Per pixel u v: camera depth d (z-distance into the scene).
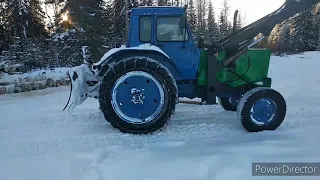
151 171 3.16
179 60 4.97
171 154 3.62
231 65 5.05
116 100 4.53
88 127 5.04
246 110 4.49
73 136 4.52
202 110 6.12
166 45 4.94
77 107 6.73
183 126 4.94
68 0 17.69
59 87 11.78
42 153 3.84
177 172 3.12
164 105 4.51
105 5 20.09
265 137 4.22
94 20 17.64
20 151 3.95
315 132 4.39
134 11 4.94
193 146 3.90
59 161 3.51
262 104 4.55
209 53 4.93
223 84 5.09
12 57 15.80
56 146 4.10
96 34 17.34
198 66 5.00
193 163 3.32
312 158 3.41
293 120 5.09
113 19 19.83
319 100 6.82
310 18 32.03
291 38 32.16
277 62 17.92
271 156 3.49
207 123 5.10
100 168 3.25
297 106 6.20
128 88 4.52
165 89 4.50
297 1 4.96
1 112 6.75
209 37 28.92
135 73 4.47
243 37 5.02
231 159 3.40
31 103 7.99
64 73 13.80
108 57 4.67
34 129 5.02
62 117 5.80
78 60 16.72
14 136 4.62
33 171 3.27
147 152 3.70
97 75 4.90
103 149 3.84
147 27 4.95
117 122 4.52
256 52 5.12
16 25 17.02
